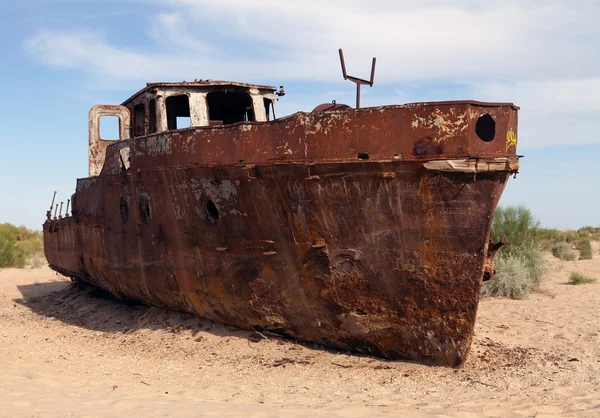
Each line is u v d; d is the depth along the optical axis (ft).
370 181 20.07
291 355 22.70
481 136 20.07
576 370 20.15
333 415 14.89
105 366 22.85
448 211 19.45
